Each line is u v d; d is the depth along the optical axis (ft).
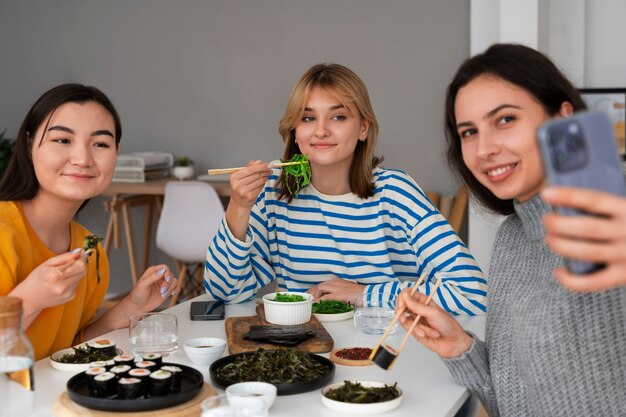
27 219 5.88
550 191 2.56
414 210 7.64
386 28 17.37
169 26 19.33
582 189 2.63
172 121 19.54
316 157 7.45
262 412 3.87
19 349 4.17
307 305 6.55
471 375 5.05
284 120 7.69
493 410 5.16
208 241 15.66
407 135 17.40
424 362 5.61
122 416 4.33
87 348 5.63
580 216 2.61
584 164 2.70
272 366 4.97
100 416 4.34
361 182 7.67
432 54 17.03
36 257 5.83
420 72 17.16
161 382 4.50
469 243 15.81
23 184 5.82
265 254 8.00
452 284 7.18
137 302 6.63
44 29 20.35
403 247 7.80
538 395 4.49
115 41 19.81
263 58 18.57
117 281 20.22
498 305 4.94
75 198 5.71
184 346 5.51
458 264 7.32
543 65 4.39
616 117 15.08
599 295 4.23
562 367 4.32
